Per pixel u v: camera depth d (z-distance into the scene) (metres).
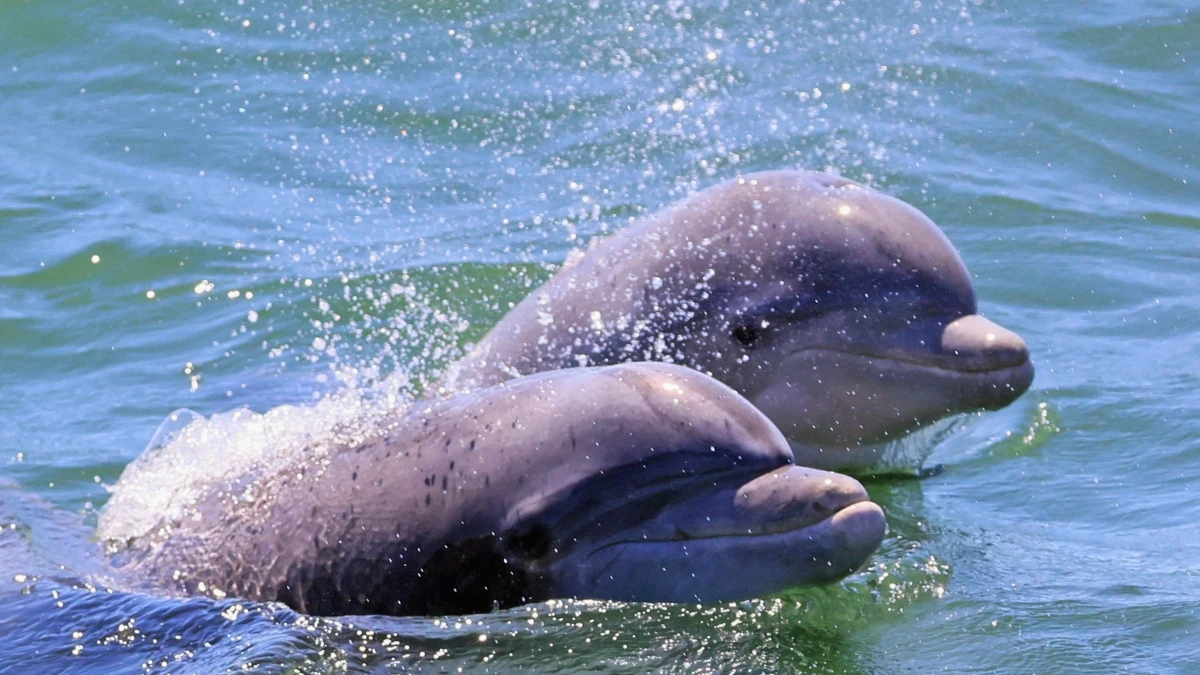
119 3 57.56
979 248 40.34
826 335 28.09
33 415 33.09
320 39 55.56
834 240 28.34
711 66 52.50
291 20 56.78
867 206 28.78
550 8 57.25
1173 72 51.16
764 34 55.03
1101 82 50.34
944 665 21.66
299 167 46.78
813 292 28.14
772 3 57.62
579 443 22.42
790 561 21.92
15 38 55.47
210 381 34.31
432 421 23.95
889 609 23.44
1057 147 46.72
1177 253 40.28
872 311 27.88
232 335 36.53
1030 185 44.25
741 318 28.47
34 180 46.06
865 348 27.95
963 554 25.50
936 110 48.97
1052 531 26.66
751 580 22.22
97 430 32.12
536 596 22.84
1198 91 49.94
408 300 37.59
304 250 41.12
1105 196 43.81
